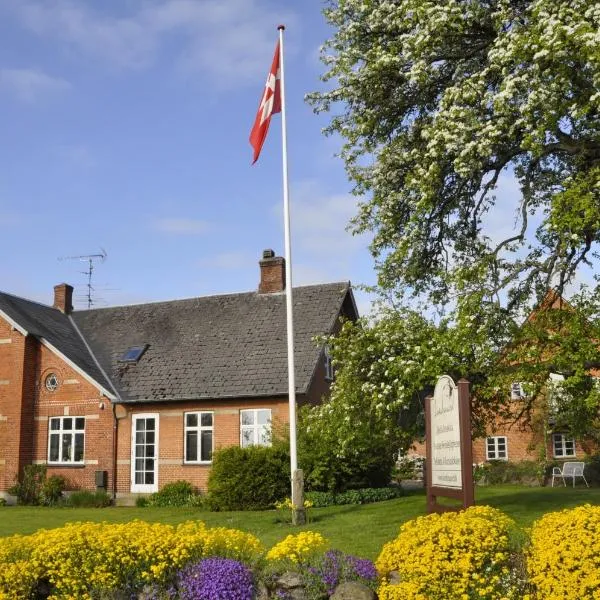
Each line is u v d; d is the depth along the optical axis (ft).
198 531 27.86
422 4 44.06
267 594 24.90
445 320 45.78
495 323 44.62
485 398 46.19
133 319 103.19
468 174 44.16
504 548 22.47
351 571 25.12
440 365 43.86
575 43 37.65
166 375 89.97
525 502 57.57
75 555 25.73
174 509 73.10
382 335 49.08
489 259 45.37
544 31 39.22
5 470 89.15
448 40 47.16
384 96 50.90
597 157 45.14
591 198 38.42
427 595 22.06
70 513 71.05
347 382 50.26
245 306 97.91
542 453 97.19
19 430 89.45
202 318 98.48
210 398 84.12
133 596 25.32
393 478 87.86
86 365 93.45
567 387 41.88
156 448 86.79
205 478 83.82
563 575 21.02
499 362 44.52
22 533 54.49
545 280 46.55
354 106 52.34
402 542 23.58
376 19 48.93
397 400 46.06
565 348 41.52
